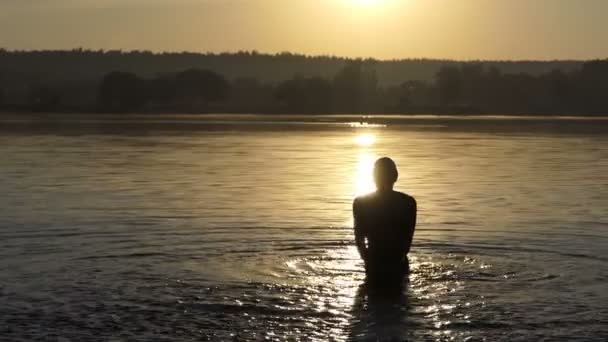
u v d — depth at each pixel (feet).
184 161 112.78
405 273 40.40
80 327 32.17
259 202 67.41
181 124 286.46
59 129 230.07
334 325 32.40
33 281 38.91
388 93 646.74
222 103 637.71
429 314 33.73
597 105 574.97
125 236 50.85
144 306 34.81
